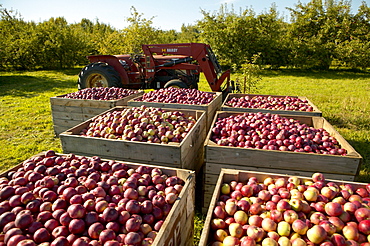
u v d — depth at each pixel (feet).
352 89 44.37
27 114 27.91
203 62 26.84
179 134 13.29
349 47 72.02
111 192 7.87
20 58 77.00
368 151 18.03
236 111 17.70
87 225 6.56
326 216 7.15
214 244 6.50
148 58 27.73
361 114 27.14
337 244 6.17
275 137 12.64
